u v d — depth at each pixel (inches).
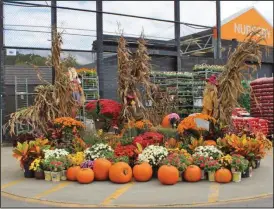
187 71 757.3
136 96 414.6
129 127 394.6
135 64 416.5
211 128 385.4
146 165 328.8
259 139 367.9
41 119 388.2
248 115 570.6
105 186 315.9
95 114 423.5
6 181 342.6
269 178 345.4
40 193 299.1
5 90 584.4
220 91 395.5
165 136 383.2
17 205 270.1
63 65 400.8
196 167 328.2
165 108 457.1
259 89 591.8
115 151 351.9
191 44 842.8
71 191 302.5
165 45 738.2
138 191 299.3
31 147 352.5
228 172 325.1
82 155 350.9
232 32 985.5
